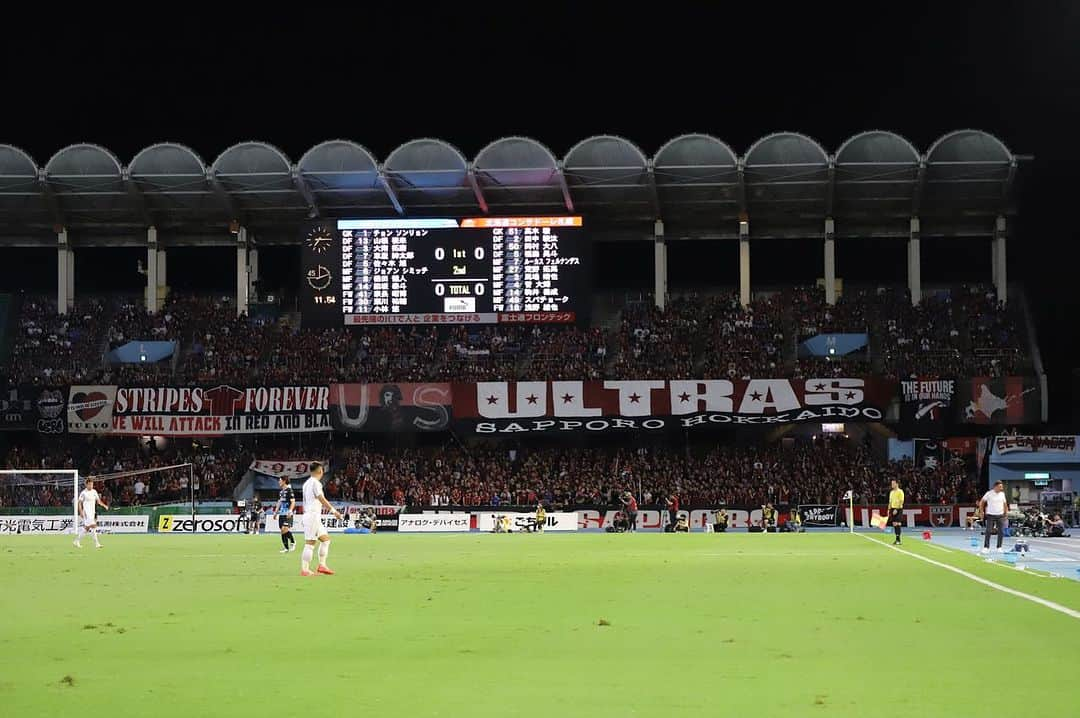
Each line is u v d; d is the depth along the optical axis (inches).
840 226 3073.3
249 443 2984.7
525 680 468.4
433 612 733.3
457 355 2974.9
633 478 2731.3
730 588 908.6
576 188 2864.2
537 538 2100.1
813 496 2632.9
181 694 441.1
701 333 3002.0
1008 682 459.8
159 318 3070.9
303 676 481.7
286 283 3481.8
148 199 2982.3
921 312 2992.1
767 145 2770.7
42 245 3191.4
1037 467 2551.7
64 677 476.7
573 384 2768.2
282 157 2812.5
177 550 1654.8
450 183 2854.3
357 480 2746.1
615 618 690.2
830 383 2716.5
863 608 743.7
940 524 2561.5
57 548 1739.7
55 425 2805.1
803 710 405.1
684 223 3083.2
